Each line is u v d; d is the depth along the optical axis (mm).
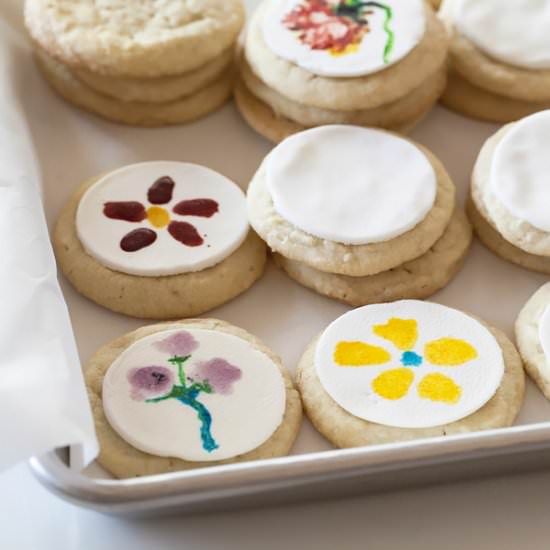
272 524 482
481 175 550
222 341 512
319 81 559
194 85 582
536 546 480
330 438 495
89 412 460
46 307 487
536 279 546
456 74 595
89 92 585
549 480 492
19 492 489
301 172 542
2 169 530
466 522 483
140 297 528
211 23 578
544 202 532
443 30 584
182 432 488
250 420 492
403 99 572
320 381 503
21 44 604
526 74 581
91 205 548
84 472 483
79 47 564
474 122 598
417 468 459
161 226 543
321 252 524
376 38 570
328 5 585
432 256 540
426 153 559
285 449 491
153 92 577
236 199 554
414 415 493
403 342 513
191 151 584
